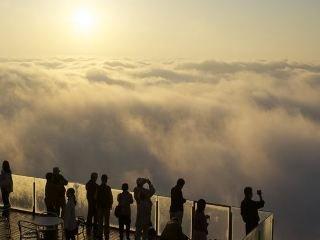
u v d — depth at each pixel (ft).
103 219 32.14
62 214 29.94
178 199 28.48
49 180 30.17
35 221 26.45
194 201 30.86
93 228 31.73
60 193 30.14
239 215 29.86
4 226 32.81
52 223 25.96
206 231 26.32
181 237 21.85
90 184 31.53
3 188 34.45
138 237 29.43
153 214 33.45
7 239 29.94
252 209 27.61
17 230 31.96
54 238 27.17
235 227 29.89
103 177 29.86
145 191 29.17
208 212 30.81
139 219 29.22
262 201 27.73
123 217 29.84
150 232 25.79
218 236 30.30
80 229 32.68
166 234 21.85
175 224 22.09
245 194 27.99
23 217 35.29
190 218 30.99
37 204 36.40
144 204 29.12
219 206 30.50
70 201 27.55
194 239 26.45
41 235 27.68
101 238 30.37
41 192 36.09
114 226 34.32
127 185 29.94
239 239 29.71
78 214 35.35
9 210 35.37
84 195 35.22
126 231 30.35
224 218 30.30
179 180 28.84
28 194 36.91
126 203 29.78
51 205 30.12
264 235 25.99
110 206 30.01
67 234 27.66
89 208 31.91
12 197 37.86
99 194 29.73
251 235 22.47
